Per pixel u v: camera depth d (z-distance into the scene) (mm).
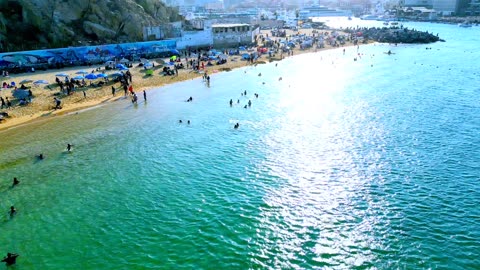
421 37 143875
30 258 24516
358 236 26453
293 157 39031
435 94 63781
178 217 28781
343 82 73500
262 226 27625
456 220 28031
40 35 82125
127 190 32781
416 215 28672
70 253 25000
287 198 31281
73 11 87688
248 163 37781
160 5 112688
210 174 35562
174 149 41281
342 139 43719
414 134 45031
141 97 61406
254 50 106812
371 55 110750
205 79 74312
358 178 34500
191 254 24781
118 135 45125
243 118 51438
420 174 35000
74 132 45750
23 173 35500
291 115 52594
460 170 35625
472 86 69688
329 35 151250
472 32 181500
